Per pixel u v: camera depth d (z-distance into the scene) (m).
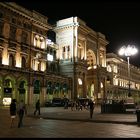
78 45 80.69
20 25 59.28
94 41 91.25
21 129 18.73
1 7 54.03
